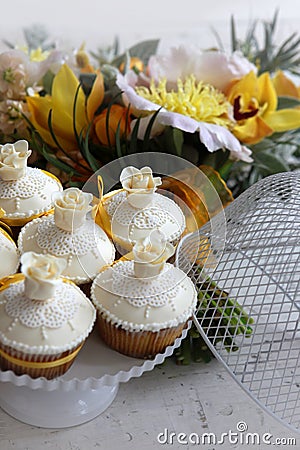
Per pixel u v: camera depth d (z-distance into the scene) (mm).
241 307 641
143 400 621
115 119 759
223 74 830
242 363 652
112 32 1296
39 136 775
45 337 531
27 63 806
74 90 748
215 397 629
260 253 659
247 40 991
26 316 535
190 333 644
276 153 882
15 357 538
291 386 633
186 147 783
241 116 814
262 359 658
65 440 585
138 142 773
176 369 651
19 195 624
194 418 610
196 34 1271
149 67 827
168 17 1391
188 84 792
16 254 597
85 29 1301
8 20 1350
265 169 848
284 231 660
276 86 906
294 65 958
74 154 769
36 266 537
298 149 920
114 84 786
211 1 1401
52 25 1340
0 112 788
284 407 618
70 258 587
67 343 536
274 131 833
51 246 589
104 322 570
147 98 778
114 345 582
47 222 606
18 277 569
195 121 745
